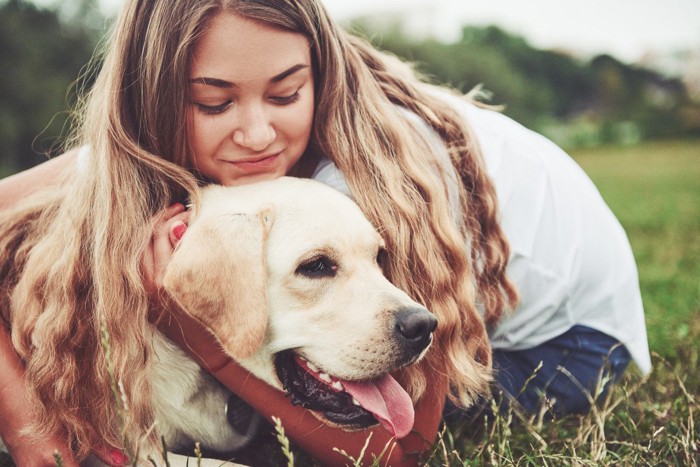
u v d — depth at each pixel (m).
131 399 2.46
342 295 2.43
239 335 2.30
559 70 68.00
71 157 3.03
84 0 29.19
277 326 2.47
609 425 2.84
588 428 2.73
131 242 2.49
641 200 14.07
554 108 66.00
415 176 2.71
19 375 2.59
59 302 2.53
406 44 44.00
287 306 2.46
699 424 2.72
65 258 2.55
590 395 3.04
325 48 2.66
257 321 2.31
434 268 2.67
